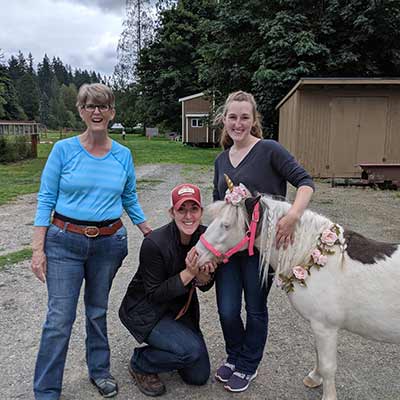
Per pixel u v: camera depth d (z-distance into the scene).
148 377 2.66
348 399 2.58
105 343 2.67
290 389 2.68
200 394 2.63
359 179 11.86
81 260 2.44
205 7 34.06
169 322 2.61
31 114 72.81
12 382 2.71
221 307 2.63
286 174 2.37
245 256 2.51
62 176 2.36
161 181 11.62
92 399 2.57
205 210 2.38
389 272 2.11
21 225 6.71
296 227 2.26
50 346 2.42
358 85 12.05
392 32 15.40
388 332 2.16
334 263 2.19
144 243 2.53
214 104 21.09
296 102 12.38
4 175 12.67
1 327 3.43
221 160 2.65
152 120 37.59
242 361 2.67
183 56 34.81
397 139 12.39
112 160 2.46
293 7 16.72
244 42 18.27
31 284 4.32
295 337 3.34
